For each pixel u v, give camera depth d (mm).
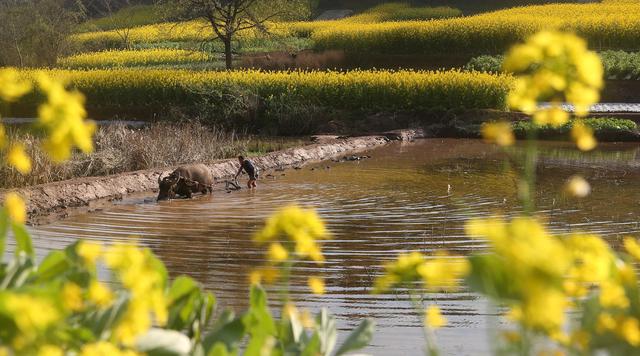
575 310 5957
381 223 19047
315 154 33594
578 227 18531
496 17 70938
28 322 2529
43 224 19172
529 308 2443
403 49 65000
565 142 38312
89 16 113250
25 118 43406
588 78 2693
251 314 4215
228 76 47719
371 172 28797
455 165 30578
